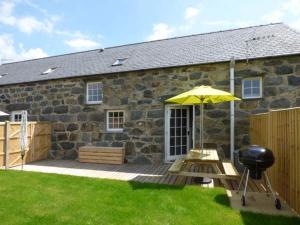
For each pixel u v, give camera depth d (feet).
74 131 32.99
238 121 25.61
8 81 39.04
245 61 25.32
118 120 31.35
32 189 17.02
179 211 13.01
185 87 27.84
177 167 18.66
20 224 11.41
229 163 20.58
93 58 39.83
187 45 33.76
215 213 12.78
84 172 24.13
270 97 24.66
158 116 28.89
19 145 28.50
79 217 12.26
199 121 27.32
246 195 15.98
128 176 22.20
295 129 12.89
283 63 24.41
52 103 34.68
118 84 30.91
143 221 11.79
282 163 15.02
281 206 13.91
